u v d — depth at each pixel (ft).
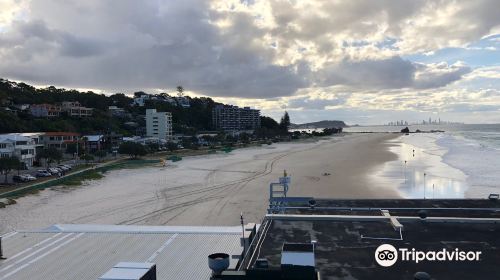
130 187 200.95
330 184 199.31
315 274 46.14
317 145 528.22
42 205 159.84
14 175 218.59
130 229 87.15
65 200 169.37
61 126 442.91
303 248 50.70
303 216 76.64
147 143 432.25
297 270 46.37
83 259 72.13
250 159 337.93
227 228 86.63
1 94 504.02
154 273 51.57
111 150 390.21
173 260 70.28
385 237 65.87
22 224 132.16
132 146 340.80
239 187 195.72
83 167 271.90
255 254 60.85
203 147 476.54
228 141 556.51
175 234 83.41
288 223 74.95
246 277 48.14
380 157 338.54
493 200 89.61
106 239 81.61
